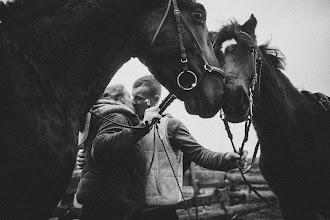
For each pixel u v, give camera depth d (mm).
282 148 2834
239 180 6039
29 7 1575
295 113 2893
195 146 2488
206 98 1790
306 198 2928
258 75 2754
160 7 1792
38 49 1505
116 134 2125
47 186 1448
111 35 1693
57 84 1531
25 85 1414
